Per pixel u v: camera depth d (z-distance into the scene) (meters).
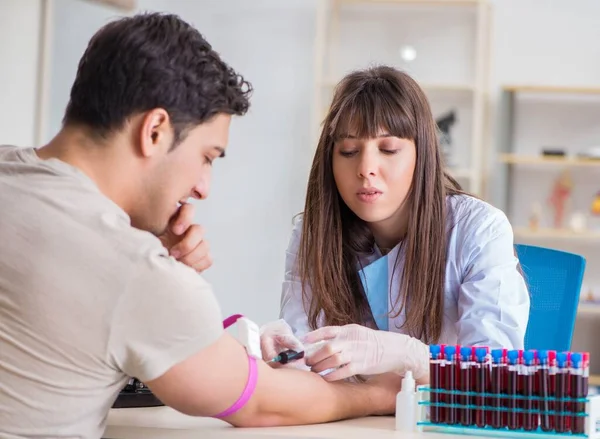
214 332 1.29
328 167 2.00
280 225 5.48
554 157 4.98
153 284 1.24
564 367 1.38
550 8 5.21
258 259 5.50
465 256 1.96
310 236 2.04
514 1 5.25
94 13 5.10
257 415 1.41
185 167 1.34
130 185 1.33
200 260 1.60
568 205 5.13
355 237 2.05
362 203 1.91
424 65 5.31
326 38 5.42
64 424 1.28
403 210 1.99
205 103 1.33
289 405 1.44
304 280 2.06
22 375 1.26
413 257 1.97
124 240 1.25
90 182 1.29
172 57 1.31
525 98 5.21
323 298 2.02
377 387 1.66
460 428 1.42
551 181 5.20
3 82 4.40
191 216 1.59
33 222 1.26
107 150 1.31
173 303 1.25
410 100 1.91
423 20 5.32
